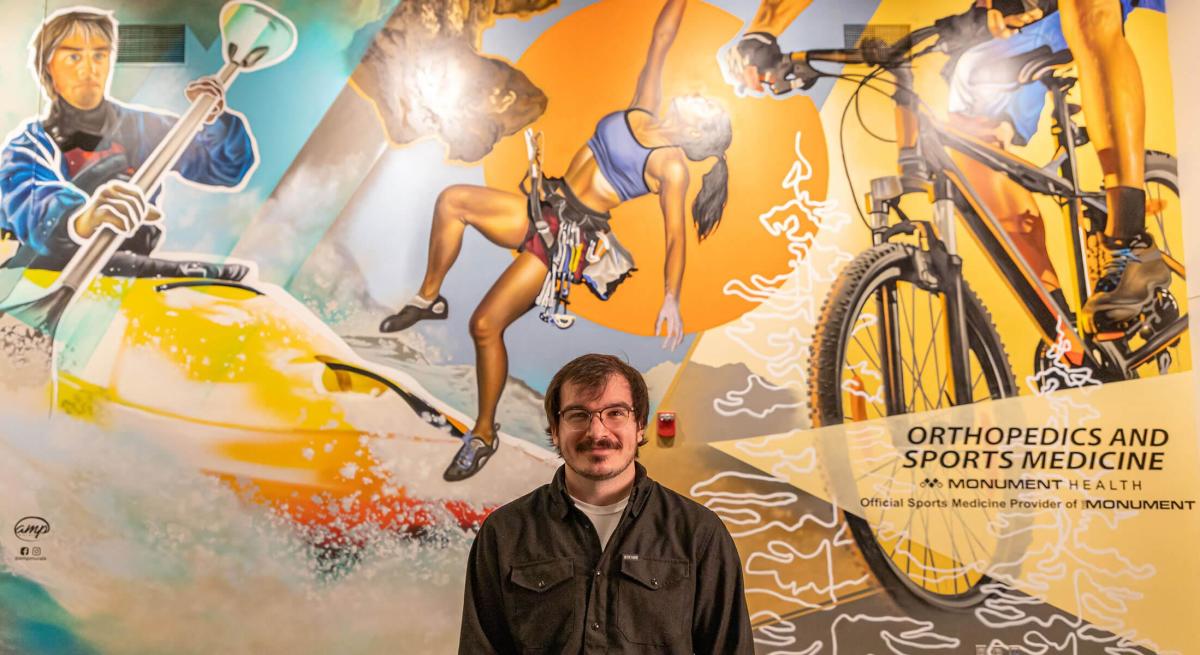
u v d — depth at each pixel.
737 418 2.98
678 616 1.74
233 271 3.00
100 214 3.01
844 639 2.90
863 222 3.06
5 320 2.96
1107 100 3.08
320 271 3.01
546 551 1.79
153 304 2.98
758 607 2.91
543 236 3.04
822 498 2.96
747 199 3.07
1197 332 2.99
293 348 2.97
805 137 3.09
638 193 3.06
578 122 3.09
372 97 3.08
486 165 3.06
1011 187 3.07
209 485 2.91
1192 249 3.03
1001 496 2.95
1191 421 2.96
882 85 3.11
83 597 2.87
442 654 2.87
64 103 3.06
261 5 3.11
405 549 2.91
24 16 3.09
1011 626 2.90
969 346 3.01
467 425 2.96
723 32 3.11
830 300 3.03
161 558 2.88
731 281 3.04
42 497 2.90
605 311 3.02
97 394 2.94
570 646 1.71
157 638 2.86
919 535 2.94
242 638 2.86
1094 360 2.99
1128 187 3.06
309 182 3.04
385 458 2.94
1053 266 3.04
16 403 2.93
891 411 2.99
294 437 2.94
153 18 3.10
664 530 1.82
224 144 3.05
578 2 3.11
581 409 1.79
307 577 2.89
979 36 3.09
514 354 2.99
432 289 3.01
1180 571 2.91
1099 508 2.94
